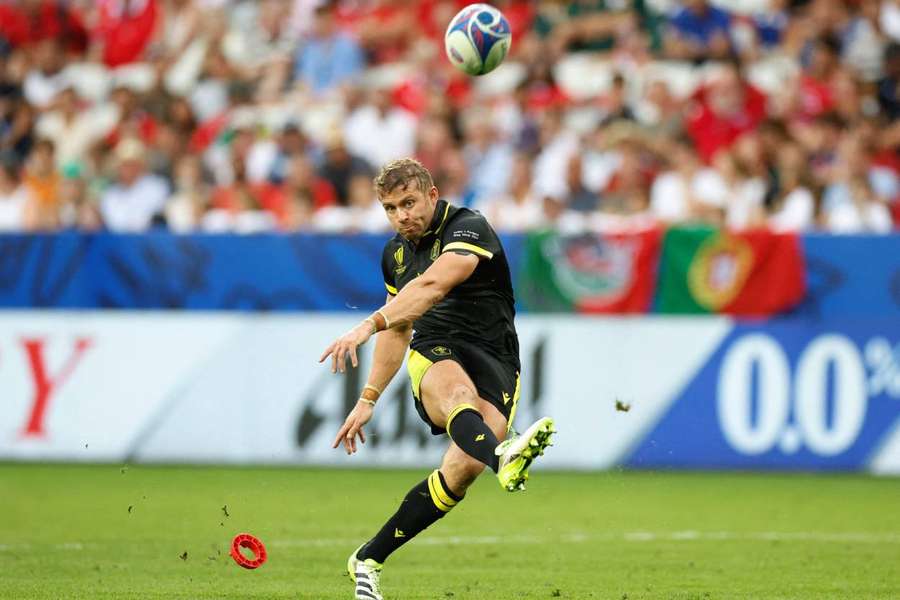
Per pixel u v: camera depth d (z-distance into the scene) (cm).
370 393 2069
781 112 6006
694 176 5466
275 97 6719
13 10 7319
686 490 4009
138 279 4653
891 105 6144
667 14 6694
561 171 5741
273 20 7312
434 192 2025
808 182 5331
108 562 2581
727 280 4450
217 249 4606
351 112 6238
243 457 4550
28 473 4375
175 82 7144
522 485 1786
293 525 3206
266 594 2175
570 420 4472
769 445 4416
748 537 3031
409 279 2064
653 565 2588
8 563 2559
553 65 6425
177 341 4606
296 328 4541
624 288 4472
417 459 4447
